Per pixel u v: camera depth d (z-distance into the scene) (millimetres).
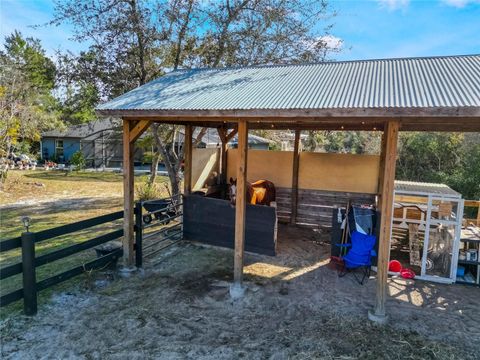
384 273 3875
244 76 5699
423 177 14164
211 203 6543
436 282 5105
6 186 13164
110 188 14273
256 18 8984
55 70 9328
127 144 5094
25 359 3207
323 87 4406
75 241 6902
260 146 18297
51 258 4219
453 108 3098
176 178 9641
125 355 3281
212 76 6016
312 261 5957
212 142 18688
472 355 3342
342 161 7953
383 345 3477
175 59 9234
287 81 5008
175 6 8539
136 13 8344
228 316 4055
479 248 5027
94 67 9070
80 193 12984
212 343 3496
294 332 3711
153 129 9344
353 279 5191
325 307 4289
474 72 4375
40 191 13109
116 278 5109
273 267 5652
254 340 3557
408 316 4086
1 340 3479
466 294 4719
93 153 23219
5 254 6168
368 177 7801
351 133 20391
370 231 5367
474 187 11672
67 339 3523
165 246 6566
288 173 8438
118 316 4000
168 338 3578
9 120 13156
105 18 8500
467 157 12922
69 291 4613
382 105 3359
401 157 14875
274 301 4441
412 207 5871
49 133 23844
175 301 4410
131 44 8828
